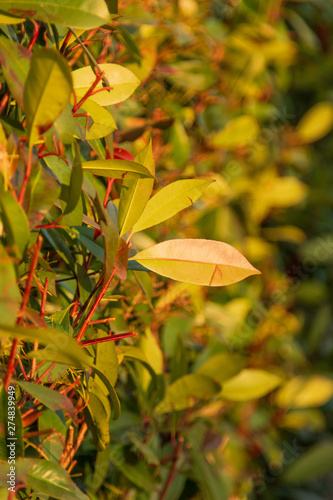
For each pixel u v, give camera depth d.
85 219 0.77
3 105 0.75
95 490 0.87
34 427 0.81
